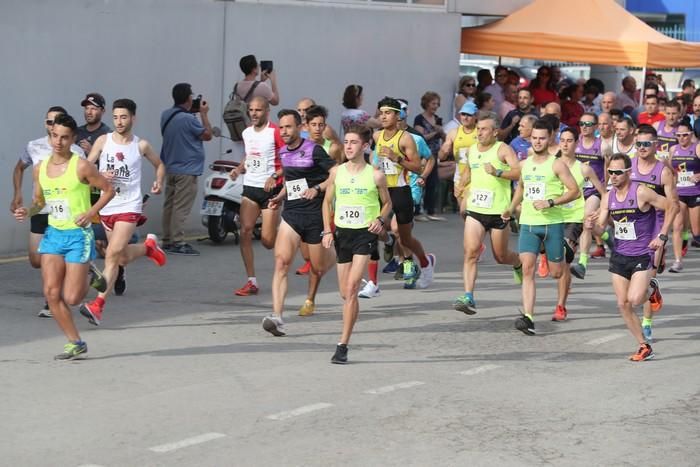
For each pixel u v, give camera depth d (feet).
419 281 96.07
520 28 154.51
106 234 80.48
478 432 55.16
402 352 72.33
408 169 90.02
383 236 91.76
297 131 76.64
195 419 55.83
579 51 152.35
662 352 74.33
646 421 57.93
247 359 68.90
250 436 53.36
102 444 51.55
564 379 66.39
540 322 83.25
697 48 155.43
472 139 110.93
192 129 108.68
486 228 82.84
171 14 117.80
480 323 82.33
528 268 78.74
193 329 77.00
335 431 54.54
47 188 64.75
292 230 76.28
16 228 104.42
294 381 63.87
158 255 81.97
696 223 114.01
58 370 64.69
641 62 150.41
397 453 51.49
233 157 123.34
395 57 145.89
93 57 110.42
